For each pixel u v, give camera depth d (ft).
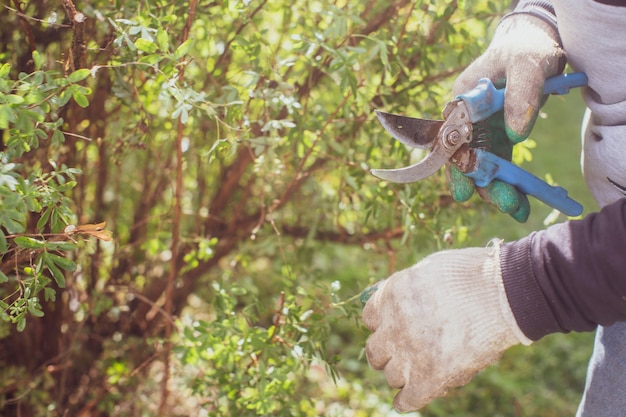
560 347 11.13
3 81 4.24
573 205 4.84
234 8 5.89
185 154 7.48
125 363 7.80
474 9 6.76
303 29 6.53
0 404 6.79
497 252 4.33
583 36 4.57
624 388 4.99
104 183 7.23
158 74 5.47
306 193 7.79
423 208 7.01
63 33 6.03
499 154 4.85
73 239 4.87
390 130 4.65
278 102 5.97
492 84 4.60
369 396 9.46
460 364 4.29
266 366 6.30
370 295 4.78
